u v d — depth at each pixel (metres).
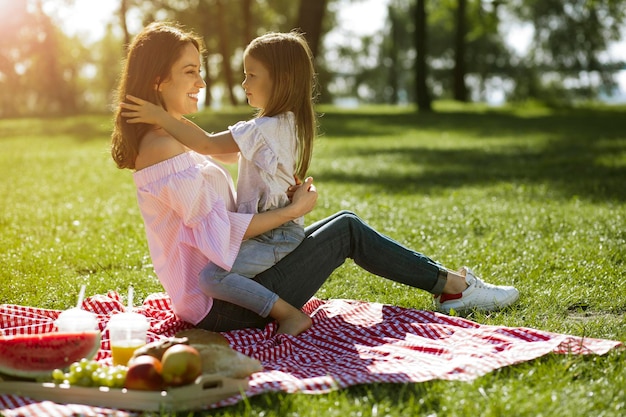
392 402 3.08
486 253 6.11
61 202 10.05
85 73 69.88
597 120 27.64
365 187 11.23
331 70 66.12
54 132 25.06
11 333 3.84
